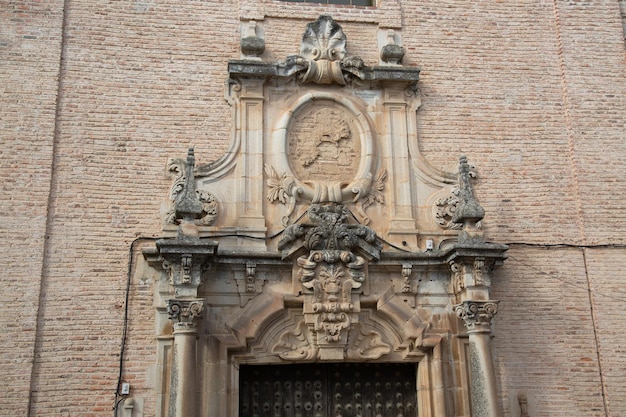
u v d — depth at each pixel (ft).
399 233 39.04
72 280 35.83
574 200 41.37
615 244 40.55
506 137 42.11
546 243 40.37
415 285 38.27
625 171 41.96
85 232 36.65
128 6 40.57
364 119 40.63
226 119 39.99
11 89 37.65
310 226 37.42
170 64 40.19
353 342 37.60
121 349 35.45
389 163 40.37
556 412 37.81
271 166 39.37
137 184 38.01
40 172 36.78
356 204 39.42
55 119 37.81
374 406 38.22
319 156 40.11
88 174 37.55
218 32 41.29
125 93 39.24
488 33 43.88
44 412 33.76
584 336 39.09
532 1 44.75
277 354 36.81
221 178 38.86
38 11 39.19
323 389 38.19
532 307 39.24
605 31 44.50
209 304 36.47
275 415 37.32
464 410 36.83
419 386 37.91
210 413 34.99
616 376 38.58
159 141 38.91
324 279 37.24
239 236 37.73
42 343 34.63
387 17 43.16
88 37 39.65
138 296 36.35
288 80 40.91
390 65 41.75
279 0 42.88
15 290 34.88
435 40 43.29
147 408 34.99
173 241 34.40
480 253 36.73
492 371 35.83
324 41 41.39
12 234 35.60
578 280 39.93
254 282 37.09
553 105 43.04
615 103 43.19
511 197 41.06
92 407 34.40
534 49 43.93
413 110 41.57
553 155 42.11
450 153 41.45
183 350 33.99
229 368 36.24
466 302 36.42
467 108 42.34
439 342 37.58
